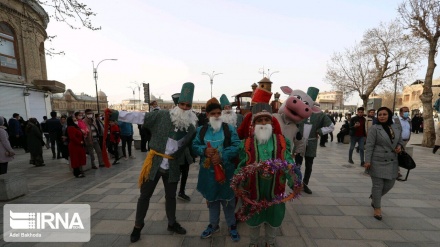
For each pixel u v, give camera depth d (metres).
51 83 16.86
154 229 3.22
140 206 2.88
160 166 2.91
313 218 3.54
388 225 3.32
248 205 2.56
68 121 5.96
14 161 8.69
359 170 6.52
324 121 4.52
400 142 3.48
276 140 2.59
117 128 7.60
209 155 2.66
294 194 2.47
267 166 2.31
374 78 19.02
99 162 7.17
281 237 3.01
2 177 4.46
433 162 7.61
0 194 4.33
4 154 5.26
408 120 7.18
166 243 2.88
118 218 3.58
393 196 4.45
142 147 9.66
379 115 3.52
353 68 19.98
